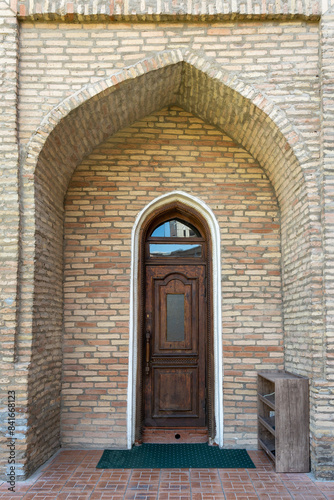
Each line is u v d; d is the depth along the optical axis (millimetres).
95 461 4516
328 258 4109
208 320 5219
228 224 5211
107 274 5129
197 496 3717
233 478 4082
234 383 4988
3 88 4285
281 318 5074
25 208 4230
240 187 5270
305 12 4332
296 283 4613
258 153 5129
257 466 4371
